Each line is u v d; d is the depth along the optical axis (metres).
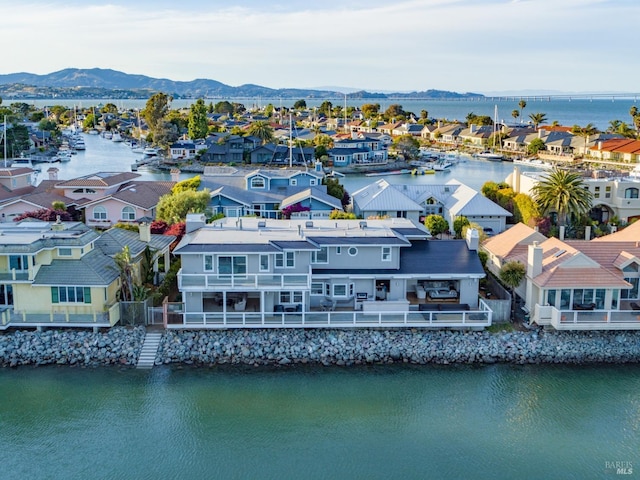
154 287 50.28
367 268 45.78
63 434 35.38
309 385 40.06
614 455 34.09
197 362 42.06
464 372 41.72
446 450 34.47
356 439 35.25
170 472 32.41
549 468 33.03
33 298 43.06
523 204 76.25
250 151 166.50
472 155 196.00
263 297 42.97
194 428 35.91
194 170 159.12
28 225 48.88
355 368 41.88
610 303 43.75
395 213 75.62
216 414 37.22
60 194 84.12
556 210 73.69
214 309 44.50
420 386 40.19
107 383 39.91
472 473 32.59
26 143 177.75
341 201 91.12
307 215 77.56
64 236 44.75
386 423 36.56
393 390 39.75
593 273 43.72
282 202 80.25
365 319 43.34
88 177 88.12
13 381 39.97
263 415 37.16
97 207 77.06
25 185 89.25
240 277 43.31
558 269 43.88
